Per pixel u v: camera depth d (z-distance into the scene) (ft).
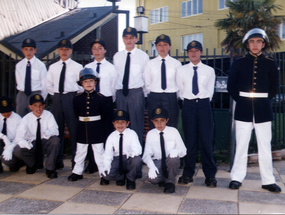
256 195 10.92
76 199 10.70
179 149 11.95
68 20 42.83
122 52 14.38
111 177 12.09
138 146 11.98
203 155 12.24
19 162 14.48
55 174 13.39
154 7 67.82
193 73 12.40
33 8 44.11
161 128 11.96
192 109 12.27
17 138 13.32
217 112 15.93
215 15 59.31
